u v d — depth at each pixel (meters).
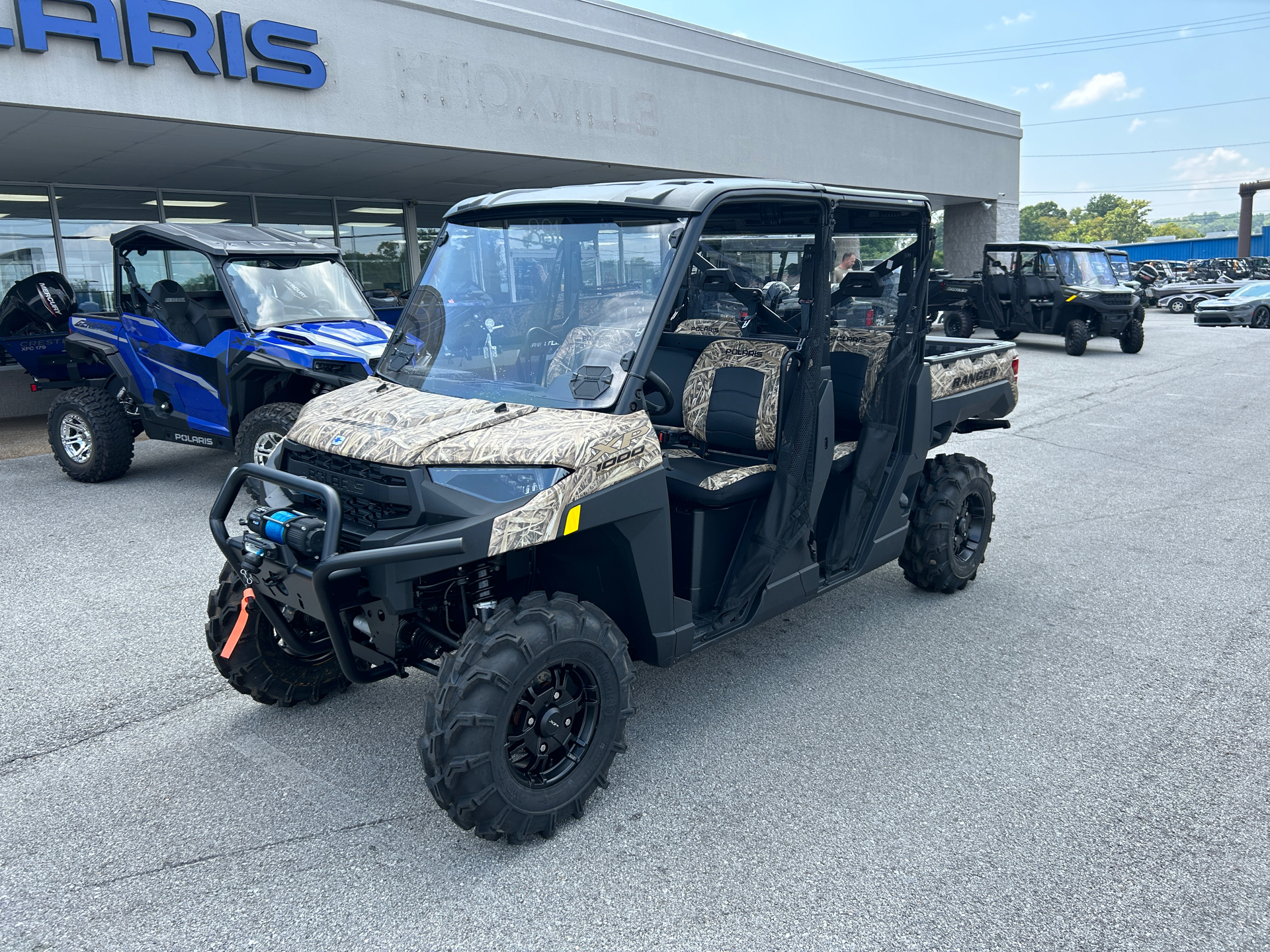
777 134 17.14
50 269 12.30
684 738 3.64
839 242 4.25
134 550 5.97
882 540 4.54
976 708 3.87
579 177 15.34
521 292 3.44
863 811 3.12
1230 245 49.62
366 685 4.11
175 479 8.00
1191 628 4.70
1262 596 5.13
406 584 2.74
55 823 3.08
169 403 7.66
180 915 2.63
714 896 2.70
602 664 3.03
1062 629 4.72
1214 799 3.17
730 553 3.81
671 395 3.27
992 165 24.08
